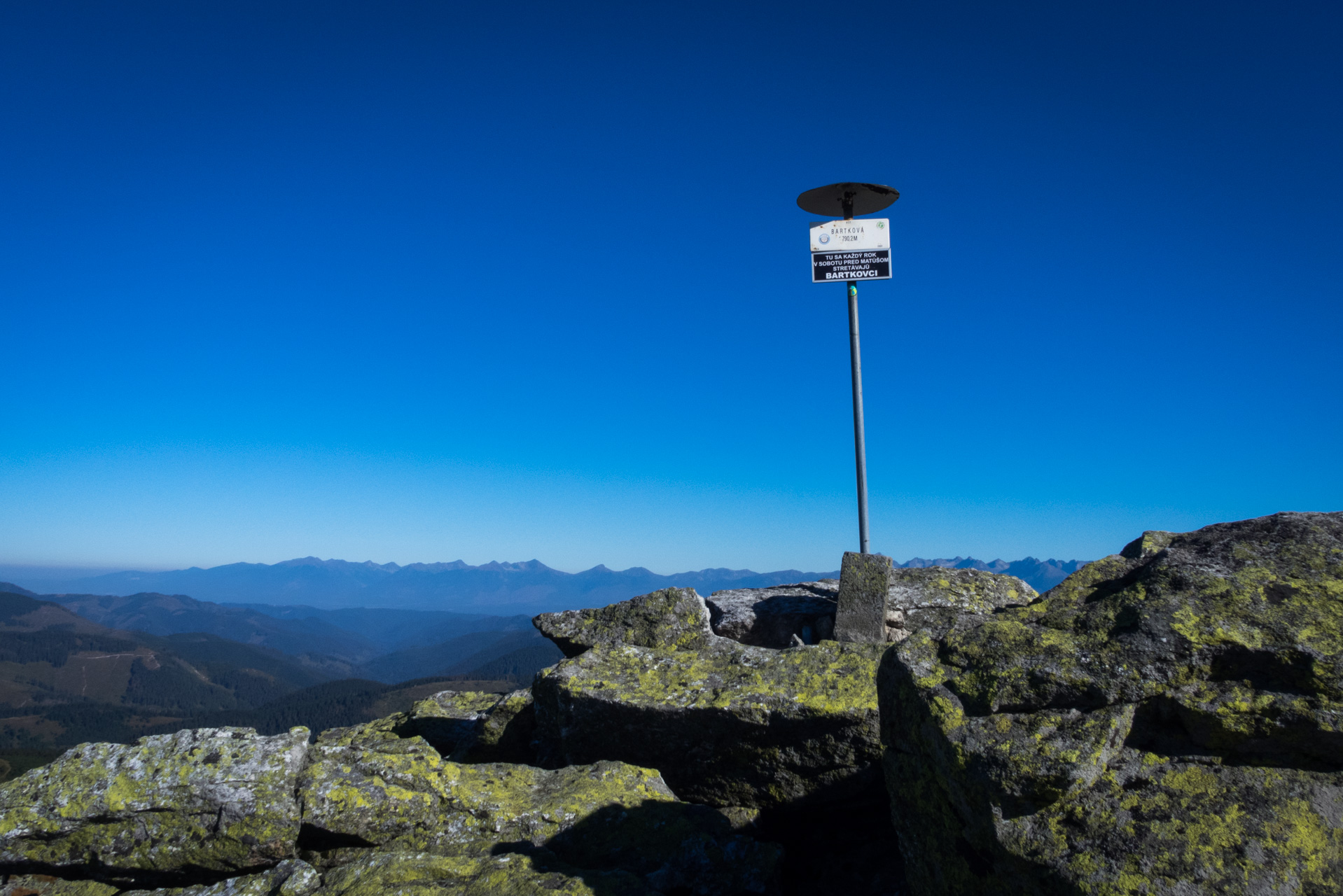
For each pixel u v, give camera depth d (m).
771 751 8.59
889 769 5.73
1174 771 4.39
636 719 9.01
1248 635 4.66
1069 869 4.08
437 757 8.18
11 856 6.75
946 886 5.00
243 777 6.99
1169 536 6.36
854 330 13.99
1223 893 3.71
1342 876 3.74
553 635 12.22
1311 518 5.54
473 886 6.28
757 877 7.07
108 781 6.96
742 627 12.56
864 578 11.65
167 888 6.86
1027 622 5.60
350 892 6.26
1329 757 4.25
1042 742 4.60
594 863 7.17
